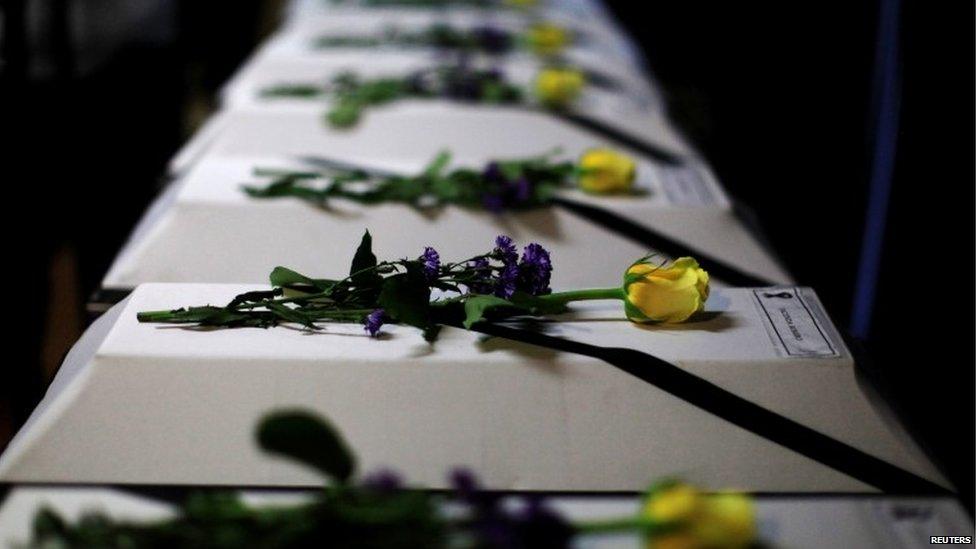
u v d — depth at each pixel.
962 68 1.76
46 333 2.19
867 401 1.31
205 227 1.62
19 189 2.27
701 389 1.30
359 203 1.66
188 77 3.54
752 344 1.34
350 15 3.05
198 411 1.29
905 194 1.82
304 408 1.29
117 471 1.27
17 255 2.24
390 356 1.31
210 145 2.04
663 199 1.75
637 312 1.35
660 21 4.34
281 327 1.35
